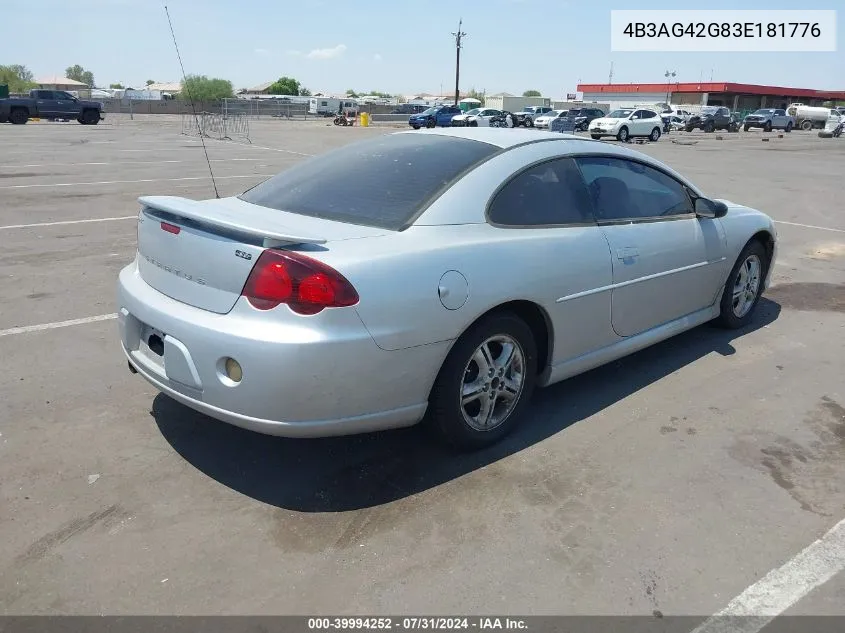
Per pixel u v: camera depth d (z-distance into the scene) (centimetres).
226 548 267
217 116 3462
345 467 324
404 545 270
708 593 248
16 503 290
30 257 704
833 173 1752
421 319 286
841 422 379
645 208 416
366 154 373
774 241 532
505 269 317
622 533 280
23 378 411
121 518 283
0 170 1473
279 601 241
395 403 293
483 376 327
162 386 304
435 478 316
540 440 352
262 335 265
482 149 353
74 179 1349
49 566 254
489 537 276
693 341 501
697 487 313
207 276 285
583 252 357
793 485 317
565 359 367
